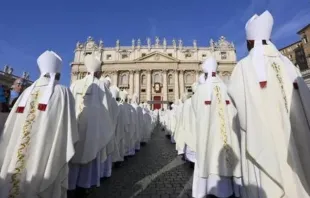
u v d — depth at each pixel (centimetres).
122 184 458
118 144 607
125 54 5841
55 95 296
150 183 467
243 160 242
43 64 309
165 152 900
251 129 220
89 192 408
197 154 364
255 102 228
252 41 267
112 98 482
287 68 236
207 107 377
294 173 204
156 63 5516
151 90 5409
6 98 390
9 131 276
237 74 254
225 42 5922
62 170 292
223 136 356
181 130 698
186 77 5606
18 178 251
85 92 404
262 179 211
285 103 224
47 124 278
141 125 1082
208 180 345
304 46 3494
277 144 216
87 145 371
